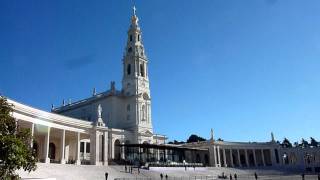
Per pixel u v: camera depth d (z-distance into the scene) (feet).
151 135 327.88
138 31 360.69
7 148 58.08
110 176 196.34
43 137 250.16
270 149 416.67
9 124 65.21
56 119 228.22
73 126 247.91
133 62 343.67
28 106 199.52
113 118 319.68
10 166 59.16
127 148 297.12
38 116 209.05
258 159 425.69
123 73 347.36
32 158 66.33
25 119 196.65
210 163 356.79
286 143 541.34
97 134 268.62
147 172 228.02
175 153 348.79
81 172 189.57
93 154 261.24
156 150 327.26
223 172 275.80
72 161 250.98
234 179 236.63
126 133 305.32
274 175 298.76
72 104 363.97
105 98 331.57
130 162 274.98
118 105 328.49
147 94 338.75
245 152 396.16
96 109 337.52
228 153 409.28
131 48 352.69
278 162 416.46
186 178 219.82
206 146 364.58
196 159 378.73
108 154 279.49
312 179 234.17
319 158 451.12
